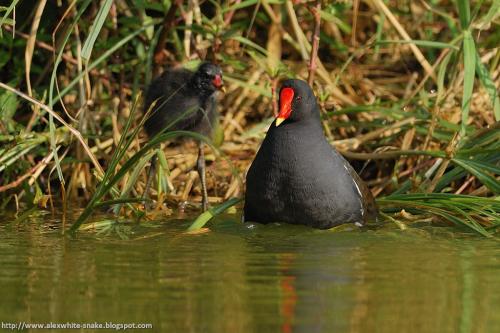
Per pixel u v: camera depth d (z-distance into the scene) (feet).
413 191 38.34
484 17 42.24
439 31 49.16
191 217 37.40
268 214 34.45
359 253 29.76
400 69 49.14
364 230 34.06
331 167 33.91
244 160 43.42
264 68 42.78
